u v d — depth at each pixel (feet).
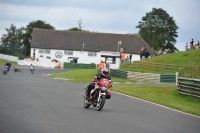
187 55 188.96
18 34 549.13
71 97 77.41
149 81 151.74
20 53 330.75
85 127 41.22
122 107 65.82
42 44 344.69
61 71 236.63
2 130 36.11
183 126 49.06
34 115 47.70
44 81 130.72
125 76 158.51
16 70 199.52
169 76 150.20
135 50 343.46
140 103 75.41
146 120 51.37
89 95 60.29
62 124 42.11
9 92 79.51
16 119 43.45
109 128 41.81
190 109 71.46
